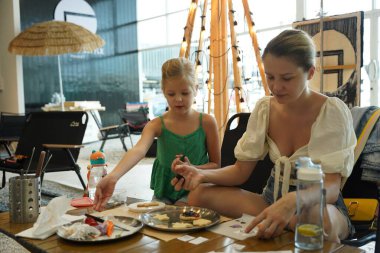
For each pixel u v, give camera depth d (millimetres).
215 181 1373
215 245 969
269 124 1396
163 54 9227
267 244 967
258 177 1792
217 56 3449
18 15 7273
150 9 9328
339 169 1208
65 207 1148
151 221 1165
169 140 1775
